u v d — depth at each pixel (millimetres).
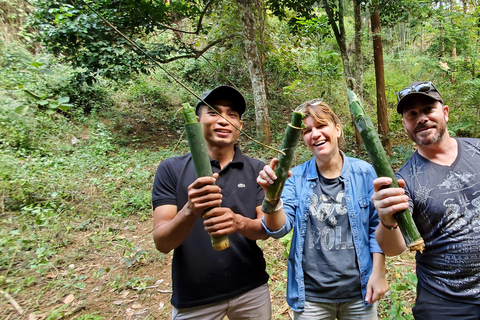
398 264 2957
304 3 7520
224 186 1595
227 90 1545
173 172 1592
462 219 1431
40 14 6797
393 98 9766
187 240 1525
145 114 9758
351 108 1211
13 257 3217
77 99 9078
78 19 6312
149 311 2711
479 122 5902
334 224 1600
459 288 1429
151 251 3600
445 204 1459
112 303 2816
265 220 1452
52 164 5754
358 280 1541
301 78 10047
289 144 1208
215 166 1637
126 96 10328
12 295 2873
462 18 5906
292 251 1685
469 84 5684
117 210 4645
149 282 3115
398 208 1110
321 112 1601
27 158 5523
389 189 1128
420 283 1602
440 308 1473
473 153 1500
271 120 8859
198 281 1486
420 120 1513
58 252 3609
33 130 6398
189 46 8680
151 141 8555
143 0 6922
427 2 6035
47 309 2729
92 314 2619
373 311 1560
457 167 1484
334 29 6922
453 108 6215
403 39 12398
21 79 5020
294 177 1782
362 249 1562
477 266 1404
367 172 1642
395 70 11203
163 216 1505
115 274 3232
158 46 7863
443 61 5945
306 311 1584
